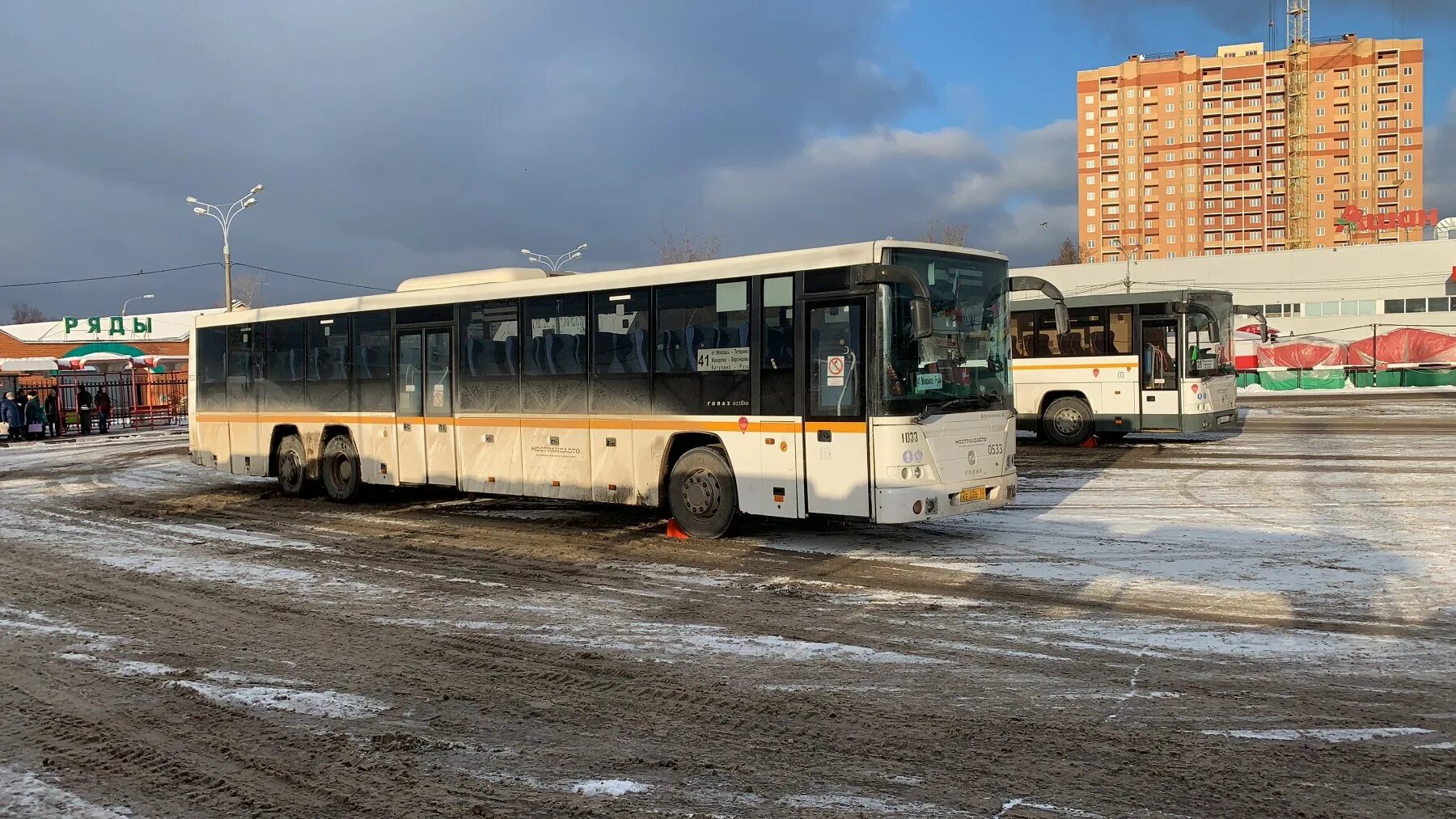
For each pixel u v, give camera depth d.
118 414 45.88
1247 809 4.49
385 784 4.99
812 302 10.55
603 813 4.61
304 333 16.39
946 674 6.59
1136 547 10.64
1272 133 139.62
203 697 6.43
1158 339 21.36
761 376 10.97
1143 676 6.44
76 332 62.31
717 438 11.64
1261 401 39.59
